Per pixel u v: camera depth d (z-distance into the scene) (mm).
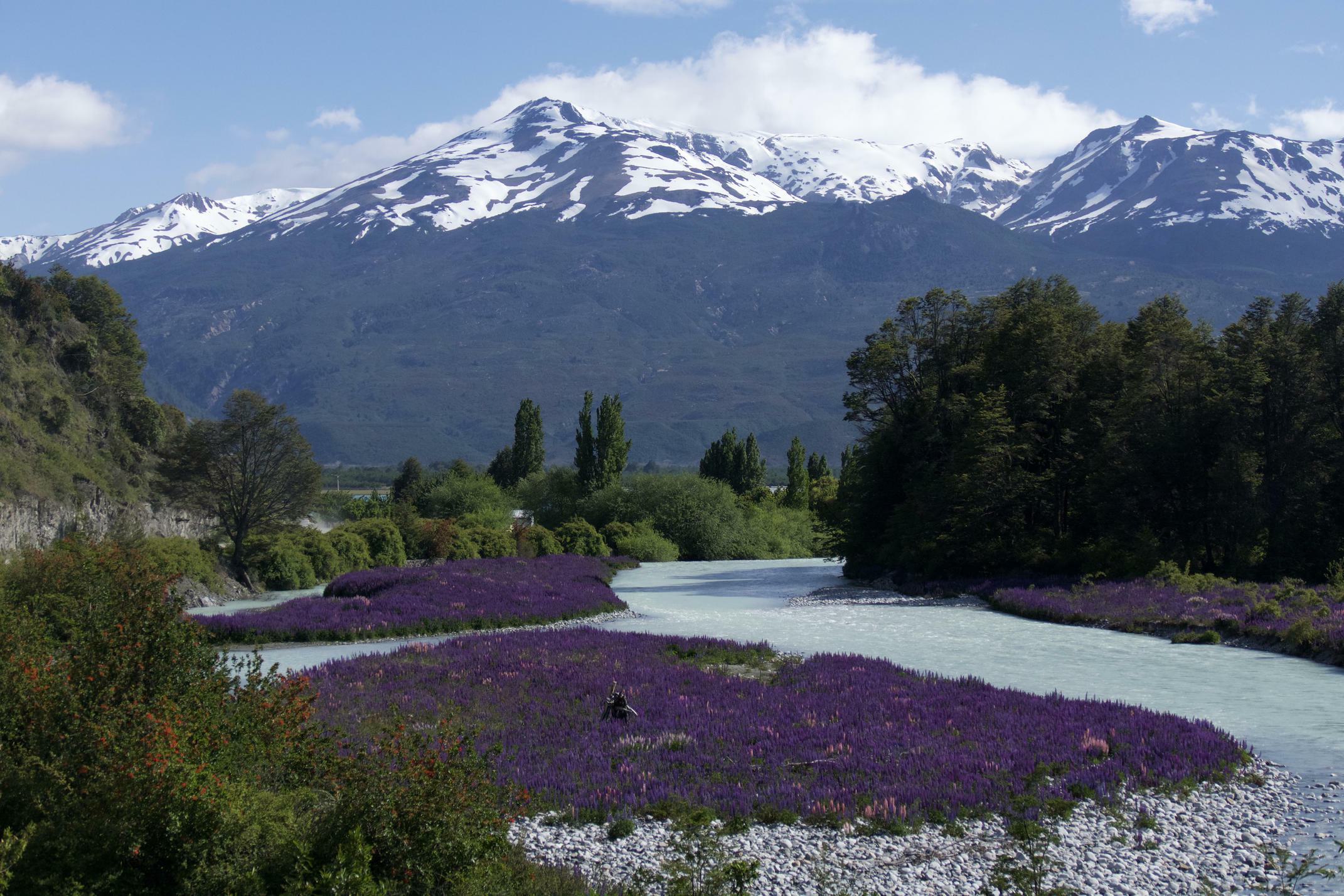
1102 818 15578
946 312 68125
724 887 12633
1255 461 51625
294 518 73750
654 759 18578
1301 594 38844
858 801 15961
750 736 20281
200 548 65188
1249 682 27344
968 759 18312
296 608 44625
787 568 86500
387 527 80562
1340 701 24594
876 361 67750
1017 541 59656
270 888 10781
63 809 11250
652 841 14531
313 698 14578
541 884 12047
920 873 13344
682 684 26094
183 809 10898
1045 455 61406
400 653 31891
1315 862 13727
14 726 12492
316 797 12367
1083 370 61094
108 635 13609
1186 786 17078
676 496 106062
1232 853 14117
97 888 10555
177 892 10773
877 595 56531
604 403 110875
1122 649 34094
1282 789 17109
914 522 62844
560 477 111812
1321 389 51656
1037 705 22906
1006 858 13188
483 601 48219
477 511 99562
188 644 14133
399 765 12094
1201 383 53062
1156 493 53344
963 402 63781
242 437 69688
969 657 32531
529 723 21750
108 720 11977
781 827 15141
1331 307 52938
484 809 11945
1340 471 49938
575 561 78312
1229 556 51969
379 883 10844
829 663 29656
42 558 30469
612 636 35812
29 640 15070
